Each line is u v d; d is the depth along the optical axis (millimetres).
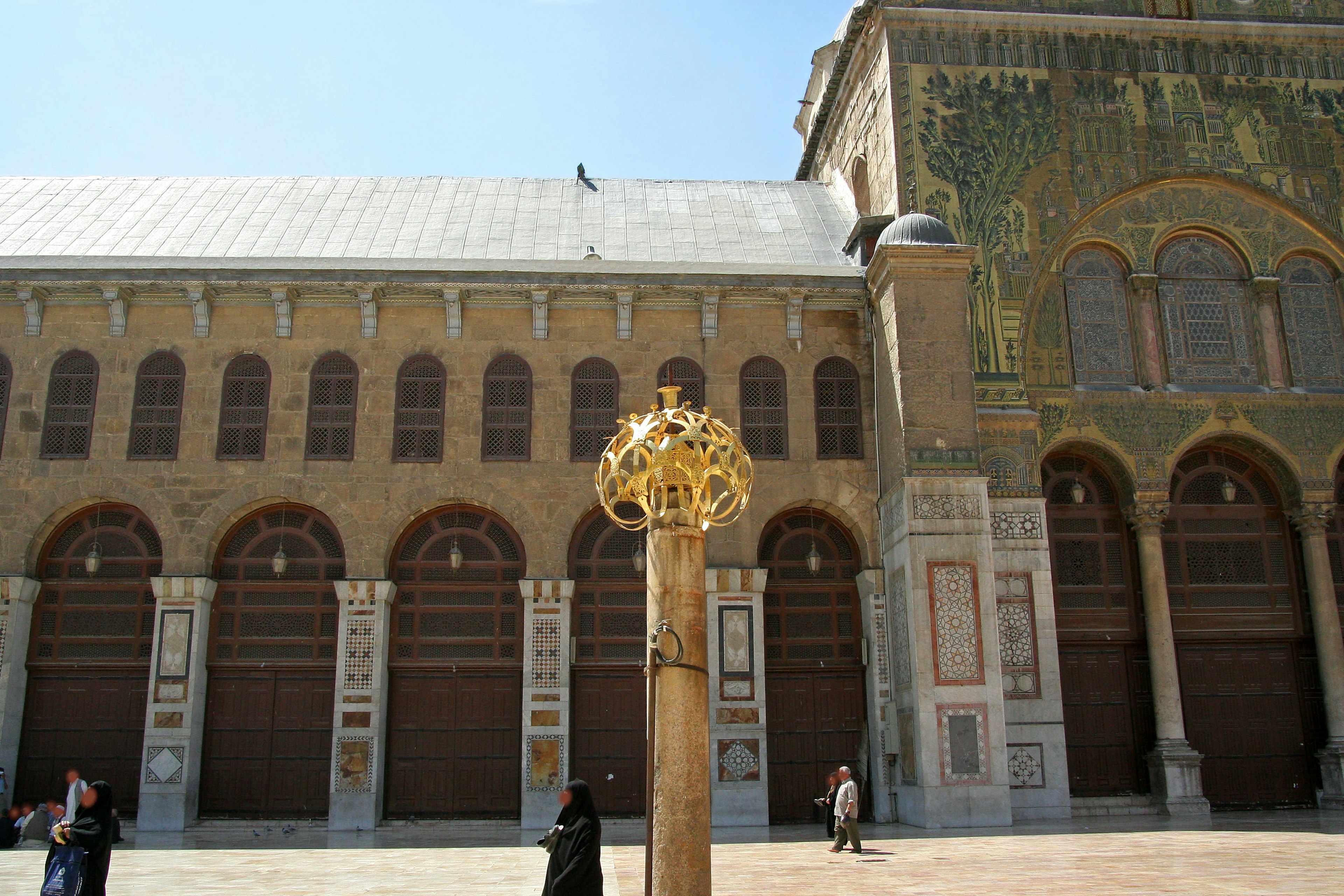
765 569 21406
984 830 18391
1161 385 22609
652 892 8070
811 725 21422
